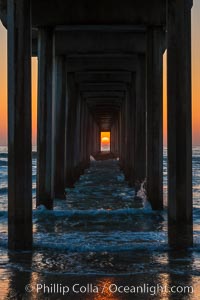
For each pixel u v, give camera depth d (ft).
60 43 65.31
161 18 52.31
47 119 54.80
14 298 24.13
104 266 29.86
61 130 69.15
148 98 55.01
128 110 93.50
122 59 79.41
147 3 52.08
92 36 65.26
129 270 28.99
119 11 51.98
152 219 49.67
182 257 31.91
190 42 33.60
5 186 105.70
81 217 51.01
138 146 65.36
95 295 24.63
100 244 35.65
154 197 54.19
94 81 89.35
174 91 33.27
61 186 68.74
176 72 33.24
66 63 72.74
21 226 32.96
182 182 33.42
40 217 50.80
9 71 31.99
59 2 52.13
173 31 33.40
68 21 52.42
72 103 84.94
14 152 31.89
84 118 127.03
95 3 51.83
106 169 148.66
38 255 32.45
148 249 34.12
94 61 79.66
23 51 31.89
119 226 45.47
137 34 65.51
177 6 33.19
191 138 33.68
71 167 85.15
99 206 60.44
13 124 31.81
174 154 33.42
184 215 33.71
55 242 36.27
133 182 84.02
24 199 32.58
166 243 35.47
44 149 54.65
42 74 54.54
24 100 31.86
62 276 27.78
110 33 65.21
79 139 106.83
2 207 64.44
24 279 27.22
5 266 29.78
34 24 52.75
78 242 36.52
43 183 54.60
